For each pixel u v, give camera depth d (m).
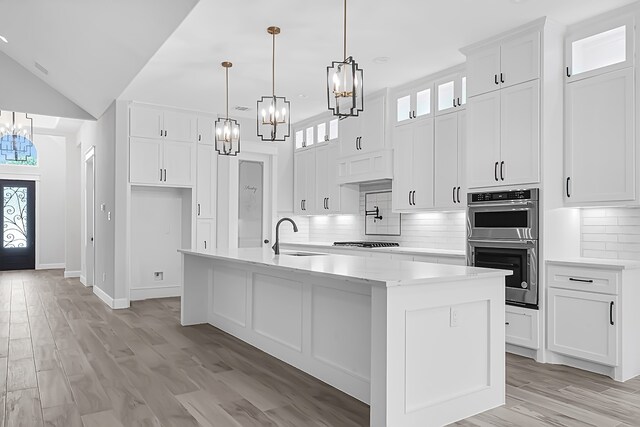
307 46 4.31
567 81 3.94
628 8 3.56
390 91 5.75
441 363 2.65
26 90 6.77
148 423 2.64
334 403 2.93
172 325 5.13
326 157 6.95
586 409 2.86
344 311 3.14
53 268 11.02
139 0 3.78
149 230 6.91
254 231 7.45
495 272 2.79
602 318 3.46
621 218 3.90
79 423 2.64
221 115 7.06
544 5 3.56
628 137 3.54
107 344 4.34
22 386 3.23
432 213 5.68
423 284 2.54
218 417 2.72
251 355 3.98
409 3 3.50
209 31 3.97
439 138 5.09
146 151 6.46
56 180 11.07
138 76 5.19
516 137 4.02
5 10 4.95
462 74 4.83
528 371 3.60
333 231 7.38
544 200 3.82
